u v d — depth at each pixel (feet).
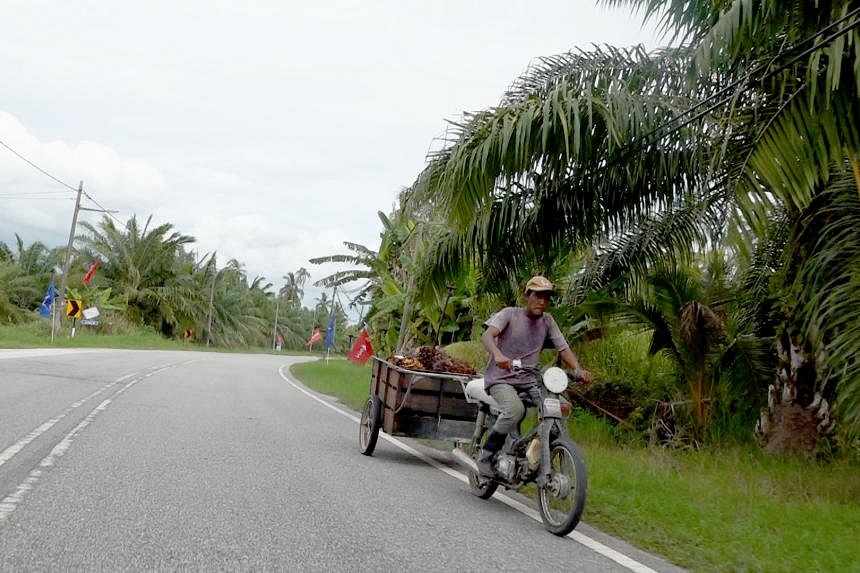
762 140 23.57
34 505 16.49
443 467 27.07
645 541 17.72
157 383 53.42
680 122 30.07
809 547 17.74
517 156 29.30
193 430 30.22
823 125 22.59
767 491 24.95
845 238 27.61
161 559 13.39
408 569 13.94
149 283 197.16
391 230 75.82
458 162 29.94
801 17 22.62
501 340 20.47
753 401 37.17
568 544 16.89
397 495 20.88
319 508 18.34
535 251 36.35
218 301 246.27
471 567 14.42
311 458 26.05
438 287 39.19
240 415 37.47
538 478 18.72
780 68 22.75
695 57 23.06
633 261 37.17
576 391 43.24
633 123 29.58
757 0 22.81
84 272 184.55
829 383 31.73
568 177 33.58
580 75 31.12
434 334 68.39
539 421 19.22
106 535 14.62
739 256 25.72
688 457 33.19
